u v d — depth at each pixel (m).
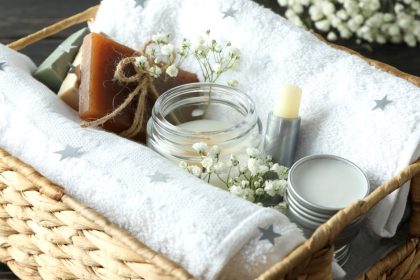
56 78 0.52
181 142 0.45
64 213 0.41
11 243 0.47
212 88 0.47
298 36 0.48
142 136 0.49
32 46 0.67
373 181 0.44
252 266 0.37
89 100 0.47
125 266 0.38
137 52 0.49
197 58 0.48
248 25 0.49
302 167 0.43
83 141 0.44
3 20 0.72
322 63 0.47
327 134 0.46
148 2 0.53
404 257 0.44
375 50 0.68
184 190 0.40
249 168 0.43
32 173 0.42
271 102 0.48
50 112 0.46
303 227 0.42
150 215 0.39
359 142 0.44
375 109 0.44
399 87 0.45
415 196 0.43
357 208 0.37
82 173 0.42
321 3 0.67
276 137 0.45
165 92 0.47
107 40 0.48
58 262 0.43
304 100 0.47
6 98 0.47
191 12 0.52
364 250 0.45
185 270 0.37
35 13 0.74
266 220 0.38
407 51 0.68
